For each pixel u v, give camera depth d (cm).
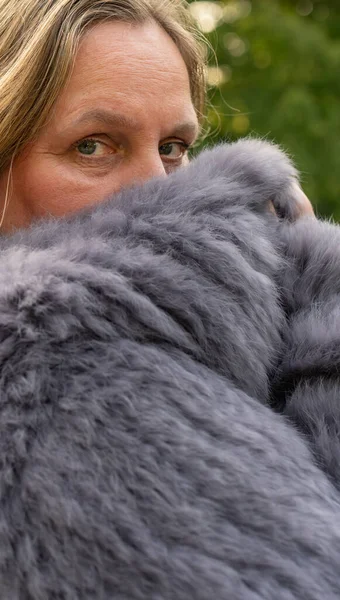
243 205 105
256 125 482
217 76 239
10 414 80
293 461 85
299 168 463
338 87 490
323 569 78
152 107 117
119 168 118
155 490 77
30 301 84
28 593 76
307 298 108
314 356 101
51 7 115
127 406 80
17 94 113
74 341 83
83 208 109
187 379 84
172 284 90
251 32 493
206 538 76
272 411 93
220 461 79
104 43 115
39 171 117
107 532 75
